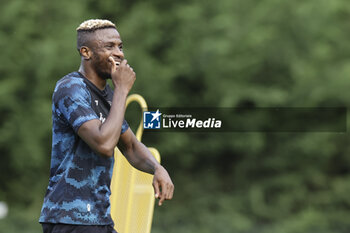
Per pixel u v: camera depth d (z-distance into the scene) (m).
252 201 50.28
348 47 52.03
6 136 45.47
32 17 46.47
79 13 47.41
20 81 45.88
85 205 9.88
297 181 51.41
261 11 50.06
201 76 50.16
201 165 53.09
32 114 45.97
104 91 10.52
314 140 50.75
